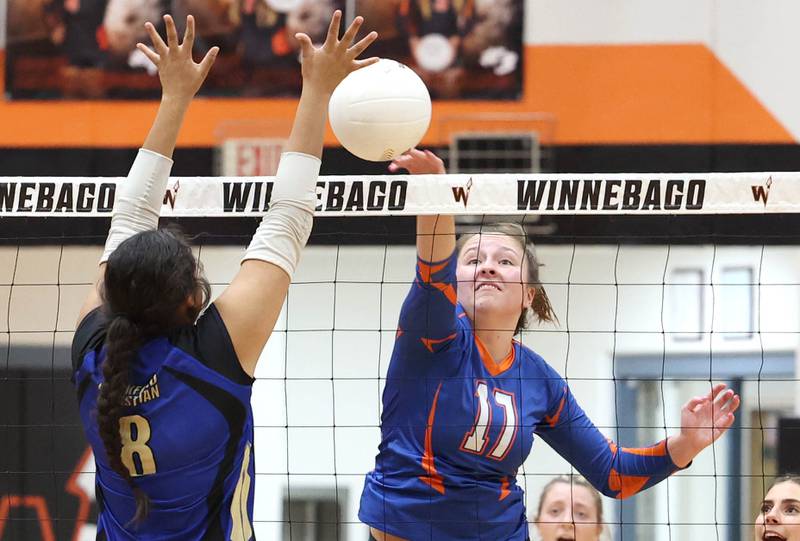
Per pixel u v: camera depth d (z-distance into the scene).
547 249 10.95
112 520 3.31
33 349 10.61
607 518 10.90
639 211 4.79
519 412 4.75
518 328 5.22
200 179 4.84
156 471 3.19
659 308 11.02
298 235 3.39
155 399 3.18
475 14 11.12
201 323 3.26
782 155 11.10
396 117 4.29
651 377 11.05
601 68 11.16
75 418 10.67
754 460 10.86
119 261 3.19
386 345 11.19
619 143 11.16
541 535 7.09
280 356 11.22
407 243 10.89
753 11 11.09
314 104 3.49
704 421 4.84
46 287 10.62
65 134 11.29
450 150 11.12
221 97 11.19
